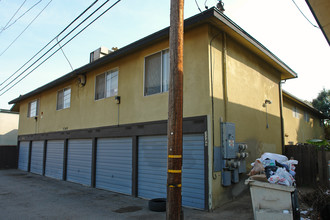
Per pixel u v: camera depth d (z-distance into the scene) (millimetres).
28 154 19141
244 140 9047
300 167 10414
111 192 10586
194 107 7887
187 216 6691
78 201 8883
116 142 10914
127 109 10398
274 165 5801
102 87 12148
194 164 7762
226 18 7809
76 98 13945
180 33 5000
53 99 16438
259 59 10883
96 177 11797
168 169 4676
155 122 9055
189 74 8172
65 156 14312
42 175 16578
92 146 12156
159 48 9266
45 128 16969
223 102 8156
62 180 14227
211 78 7723
